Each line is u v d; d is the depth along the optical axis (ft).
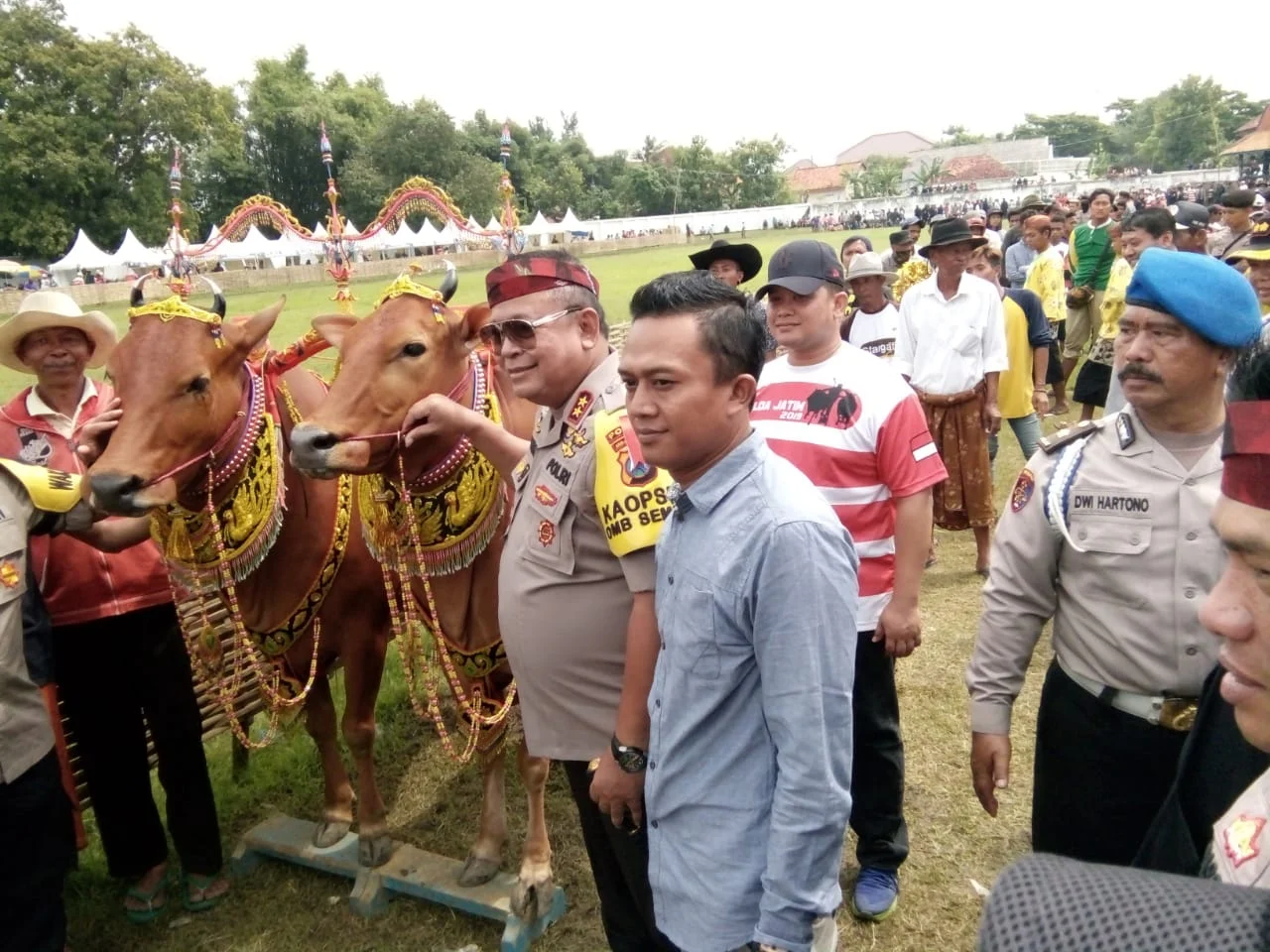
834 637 5.40
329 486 10.55
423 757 13.96
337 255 12.78
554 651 7.50
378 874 10.76
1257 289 14.79
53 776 8.93
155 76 140.05
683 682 5.82
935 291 17.49
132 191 140.56
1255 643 3.05
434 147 122.11
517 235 13.38
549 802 12.78
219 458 9.71
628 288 71.46
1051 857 2.19
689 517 5.89
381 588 10.92
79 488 9.22
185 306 9.43
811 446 9.52
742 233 175.63
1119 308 22.94
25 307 9.89
